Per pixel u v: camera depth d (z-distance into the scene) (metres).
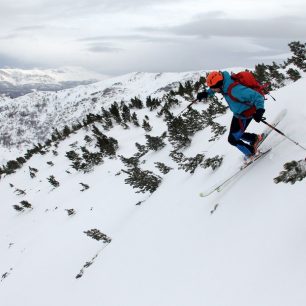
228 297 3.23
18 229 16.70
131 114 22.38
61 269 9.13
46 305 7.66
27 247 13.32
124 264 5.91
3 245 15.91
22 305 8.59
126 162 13.59
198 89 18.98
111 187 13.37
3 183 27.53
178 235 5.16
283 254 3.08
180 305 3.74
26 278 10.19
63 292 7.54
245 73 4.43
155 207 7.25
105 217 11.00
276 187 3.99
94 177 16.25
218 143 7.48
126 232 7.45
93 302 5.68
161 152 13.23
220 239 4.13
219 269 3.67
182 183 7.12
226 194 4.86
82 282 6.98
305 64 12.79
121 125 21.38
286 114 5.32
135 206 9.64
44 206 17.12
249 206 4.17
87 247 9.49
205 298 3.49
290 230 3.25
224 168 5.80
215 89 4.56
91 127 25.25
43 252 11.46
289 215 3.43
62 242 11.20
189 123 11.77
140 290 4.76
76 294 6.66
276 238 3.32
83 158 19.41
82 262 8.66
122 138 19.62
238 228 3.99
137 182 9.88
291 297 2.67
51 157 25.59
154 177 9.81
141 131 19.22
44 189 19.92
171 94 22.75
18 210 18.53
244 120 4.62
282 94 6.69
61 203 15.72
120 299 5.00
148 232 6.21
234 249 3.73
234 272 3.44
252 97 4.32
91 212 12.18
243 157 5.39
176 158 9.79
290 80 12.98
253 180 4.54
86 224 11.40
